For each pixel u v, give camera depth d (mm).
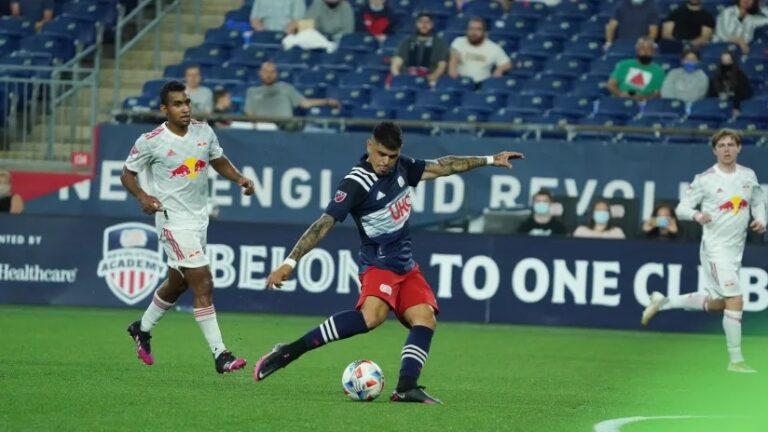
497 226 70375
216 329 39656
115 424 29250
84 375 39625
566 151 70250
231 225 68438
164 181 39656
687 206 50469
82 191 72875
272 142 71750
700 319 66750
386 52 85500
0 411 30953
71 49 88438
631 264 66750
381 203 33625
